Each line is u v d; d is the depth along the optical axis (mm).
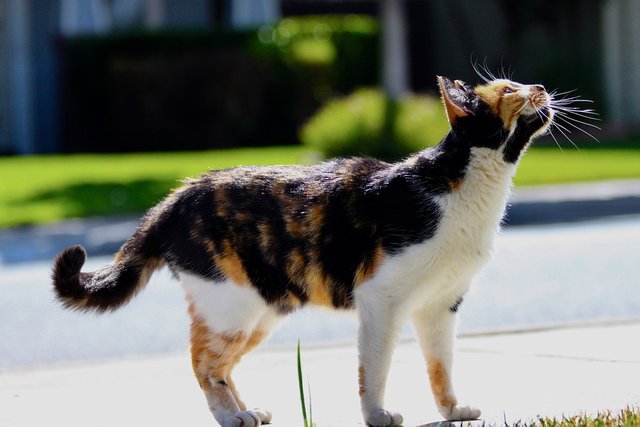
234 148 30141
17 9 32375
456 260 6594
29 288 14180
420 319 6922
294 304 6879
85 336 11305
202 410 7645
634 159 24828
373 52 30750
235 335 6812
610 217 19734
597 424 6156
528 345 9406
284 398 7855
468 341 9750
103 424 7328
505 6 36562
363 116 23719
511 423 6660
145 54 30047
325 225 6617
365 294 6504
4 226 18969
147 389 8406
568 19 36250
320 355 9516
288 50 30047
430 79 37344
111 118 30406
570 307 11828
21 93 32438
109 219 19625
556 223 19266
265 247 6715
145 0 33812
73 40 30359
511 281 13477
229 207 6793
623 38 35719
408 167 6641
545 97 6707
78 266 7121
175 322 11828
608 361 8562
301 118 30328
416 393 7828
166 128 30203
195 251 6820
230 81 30000
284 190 6781
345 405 7531
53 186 21953
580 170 22922
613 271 13922
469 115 6559
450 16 37281
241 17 33562
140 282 7188
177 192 7188
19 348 10859
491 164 6586
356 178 6695
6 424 7430
